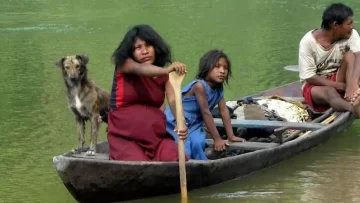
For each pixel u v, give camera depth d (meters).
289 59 17.28
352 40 10.69
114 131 7.93
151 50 7.86
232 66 16.50
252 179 8.66
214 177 8.23
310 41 10.74
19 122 11.74
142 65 7.64
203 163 7.91
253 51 18.58
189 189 8.09
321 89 10.65
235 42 20.22
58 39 21.81
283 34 21.61
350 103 10.31
